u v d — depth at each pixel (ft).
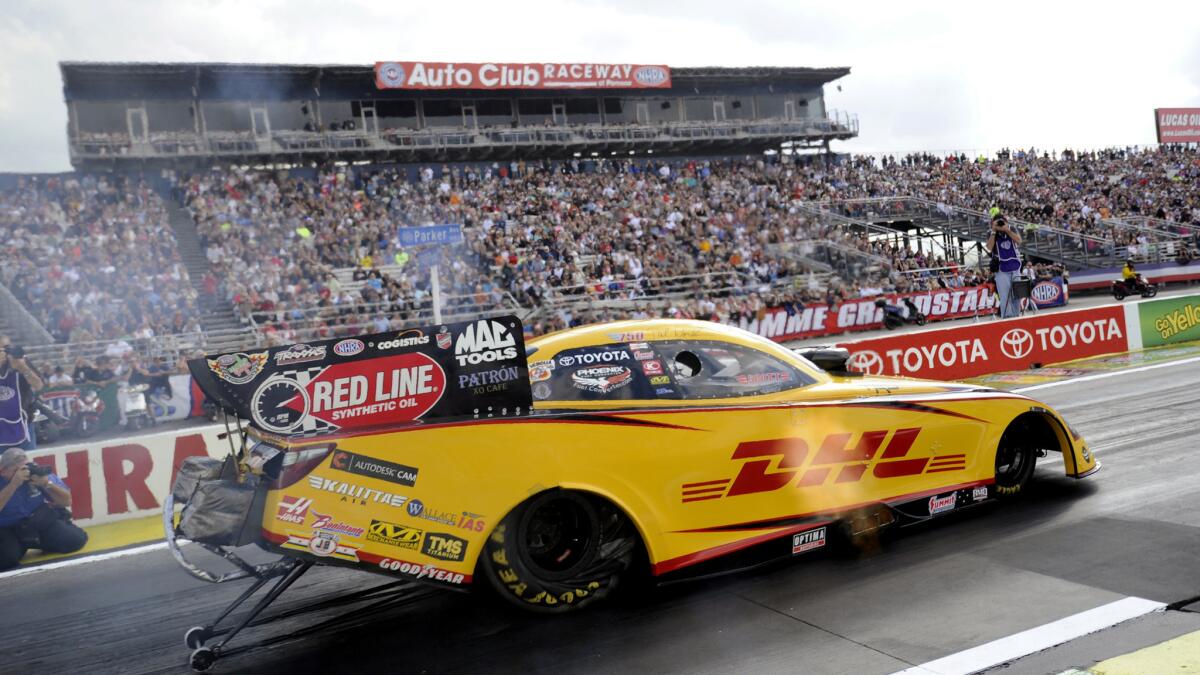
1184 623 11.72
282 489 11.56
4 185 79.36
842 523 15.60
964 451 16.88
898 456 16.03
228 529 11.63
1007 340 44.09
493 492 12.57
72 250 67.82
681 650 12.03
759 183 114.83
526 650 12.40
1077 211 120.16
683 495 13.89
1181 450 21.83
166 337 60.70
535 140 112.06
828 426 15.34
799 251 96.63
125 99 94.22
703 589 14.32
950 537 16.10
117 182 85.87
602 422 13.52
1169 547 14.75
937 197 121.29
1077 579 13.61
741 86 127.54
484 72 110.52
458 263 78.74
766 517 14.60
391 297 72.08
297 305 69.36
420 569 12.22
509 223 89.97
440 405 12.64
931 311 89.10
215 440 26.91
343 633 13.66
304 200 87.81
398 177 97.14
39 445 48.65
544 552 13.48
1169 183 135.44
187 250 78.59
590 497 13.55
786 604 13.44
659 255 89.45
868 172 123.95
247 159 98.58
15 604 17.35
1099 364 42.80
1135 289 90.68
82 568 19.83
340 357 12.21
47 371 51.65
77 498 25.05
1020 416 17.78
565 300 77.46
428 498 12.25
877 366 40.47
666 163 119.34
